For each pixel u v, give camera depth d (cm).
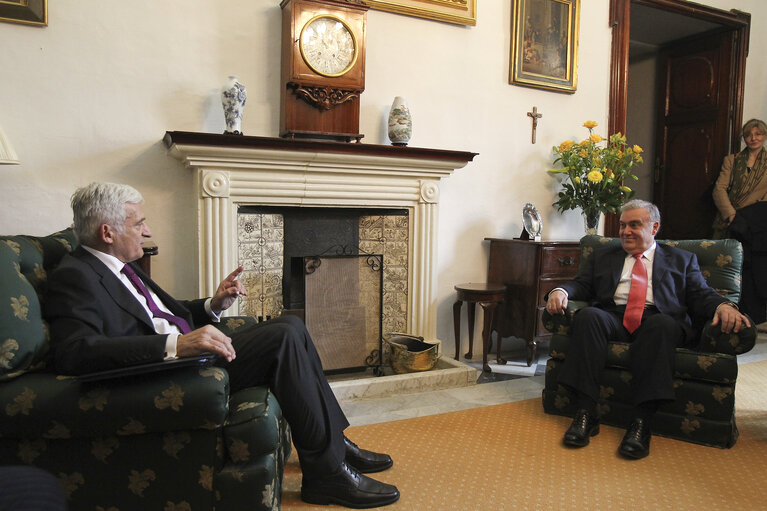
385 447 210
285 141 257
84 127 247
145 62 257
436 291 324
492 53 350
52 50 239
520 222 371
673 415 223
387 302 315
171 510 135
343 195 288
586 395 221
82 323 135
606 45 398
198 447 133
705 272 250
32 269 149
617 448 213
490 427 233
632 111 561
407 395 275
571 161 356
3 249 139
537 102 371
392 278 315
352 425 233
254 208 277
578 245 331
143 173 260
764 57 481
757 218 406
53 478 48
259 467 135
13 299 130
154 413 127
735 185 432
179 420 129
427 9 321
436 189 312
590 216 361
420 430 229
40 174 241
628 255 255
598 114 398
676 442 220
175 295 271
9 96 233
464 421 240
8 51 232
